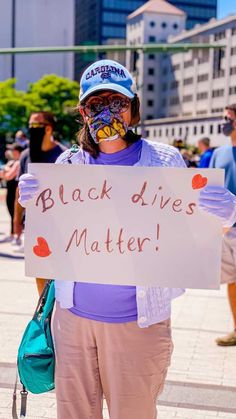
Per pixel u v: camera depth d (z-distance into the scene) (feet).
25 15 330.13
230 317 18.69
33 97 193.16
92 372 7.94
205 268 7.52
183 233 7.53
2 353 14.80
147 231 7.60
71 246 7.76
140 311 7.57
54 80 195.72
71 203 7.74
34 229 7.86
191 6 409.08
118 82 7.63
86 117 7.84
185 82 309.63
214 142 244.63
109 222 7.66
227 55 271.28
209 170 7.38
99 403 8.11
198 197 7.43
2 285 22.85
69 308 7.89
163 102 334.85
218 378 13.57
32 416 11.34
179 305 20.12
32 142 15.78
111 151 7.91
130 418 7.79
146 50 57.82
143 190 7.57
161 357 7.79
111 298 7.68
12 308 19.29
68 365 7.88
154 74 336.49
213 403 12.21
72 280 7.74
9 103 189.67
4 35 327.67
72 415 7.98
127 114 7.73
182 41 303.89
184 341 16.19
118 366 7.69
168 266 7.57
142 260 7.61
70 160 8.27
